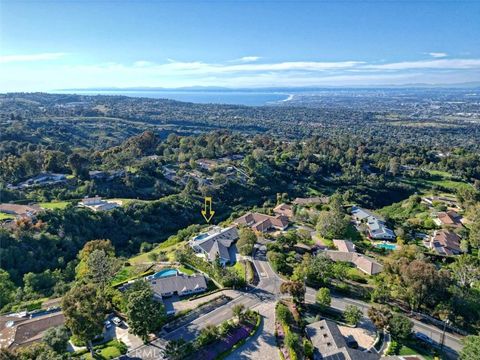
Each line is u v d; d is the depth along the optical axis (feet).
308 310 265.95
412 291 267.80
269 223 447.01
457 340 244.83
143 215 498.69
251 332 235.40
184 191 594.65
